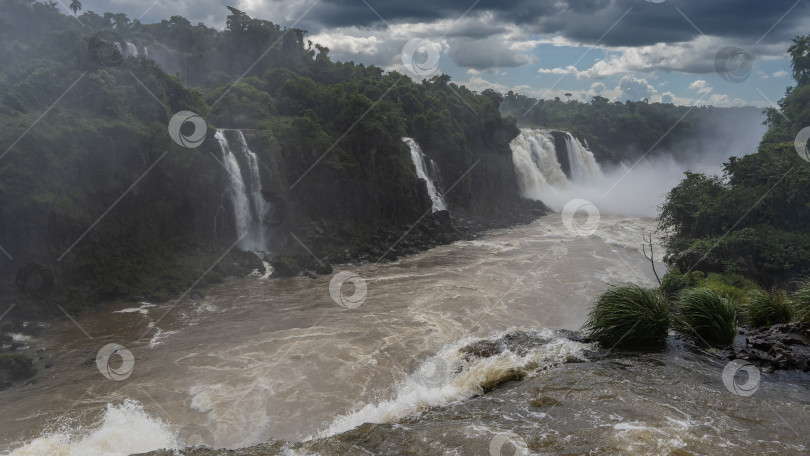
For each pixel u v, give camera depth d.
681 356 11.30
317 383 21.58
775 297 14.38
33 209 32.09
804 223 32.19
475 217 63.88
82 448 12.00
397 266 43.47
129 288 34.47
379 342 26.27
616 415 8.46
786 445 7.37
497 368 11.49
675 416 8.33
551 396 9.45
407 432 8.38
